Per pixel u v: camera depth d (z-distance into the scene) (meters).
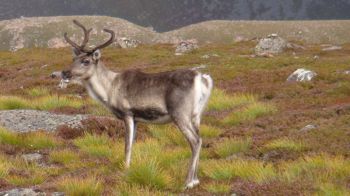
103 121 52.75
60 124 54.97
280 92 74.75
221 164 34.72
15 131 52.91
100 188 30.09
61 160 41.19
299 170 31.81
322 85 77.56
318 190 27.64
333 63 106.25
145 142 44.00
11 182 33.53
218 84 87.75
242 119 57.34
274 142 41.59
